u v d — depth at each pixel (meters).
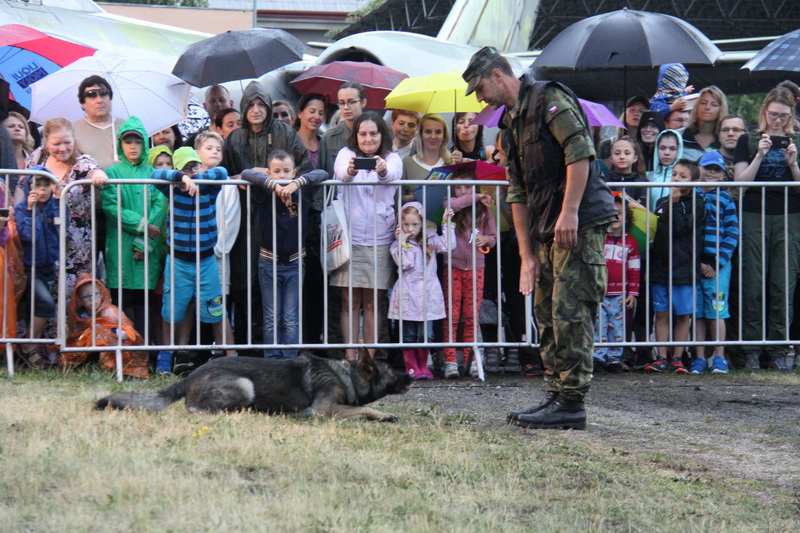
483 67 9.53
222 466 7.23
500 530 6.13
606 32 16.25
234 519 5.88
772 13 48.19
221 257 13.16
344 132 14.82
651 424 10.22
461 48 24.05
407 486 7.04
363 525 5.97
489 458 8.16
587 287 9.48
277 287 13.02
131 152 13.23
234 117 15.86
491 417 10.32
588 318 9.62
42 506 5.92
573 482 7.58
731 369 14.88
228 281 13.31
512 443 8.91
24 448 7.33
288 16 82.25
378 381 10.21
